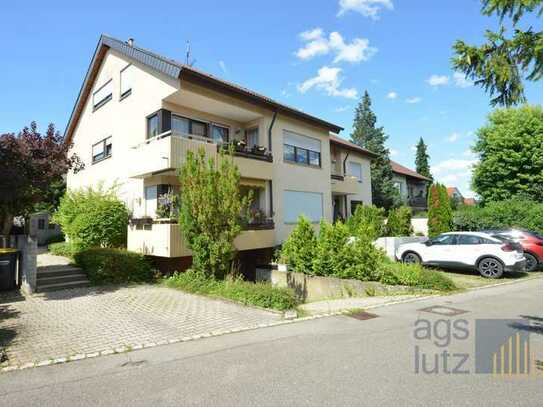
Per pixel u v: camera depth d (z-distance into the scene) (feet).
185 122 44.45
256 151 46.60
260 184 48.44
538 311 23.70
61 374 14.47
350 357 15.71
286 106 50.37
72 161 33.55
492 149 89.30
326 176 59.98
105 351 17.10
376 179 93.40
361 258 34.40
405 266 34.17
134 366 15.21
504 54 13.98
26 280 30.78
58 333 19.94
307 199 55.93
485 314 23.07
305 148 56.80
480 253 38.75
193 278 33.22
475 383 12.89
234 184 32.45
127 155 47.85
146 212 43.78
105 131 54.29
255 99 45.73
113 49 52.65
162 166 36.70
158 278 37.73
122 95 49.90
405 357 15.61
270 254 47.42
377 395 12.05
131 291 31.83
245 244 42.52
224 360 15.69
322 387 12.74
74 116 63.52
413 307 25.62
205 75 39.14
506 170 85.51
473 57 14.35
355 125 109.91
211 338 19.01
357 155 78.48
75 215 48.14
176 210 36.91
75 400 12.17
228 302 27.50
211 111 46.21
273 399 11.90
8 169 27.04
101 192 49.70
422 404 11.38
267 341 18.31
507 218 60.39
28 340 18.78
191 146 37.99
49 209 70.69
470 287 33.55
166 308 25.63
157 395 12.42
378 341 17.94
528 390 12.29
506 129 86.84
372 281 33.71
